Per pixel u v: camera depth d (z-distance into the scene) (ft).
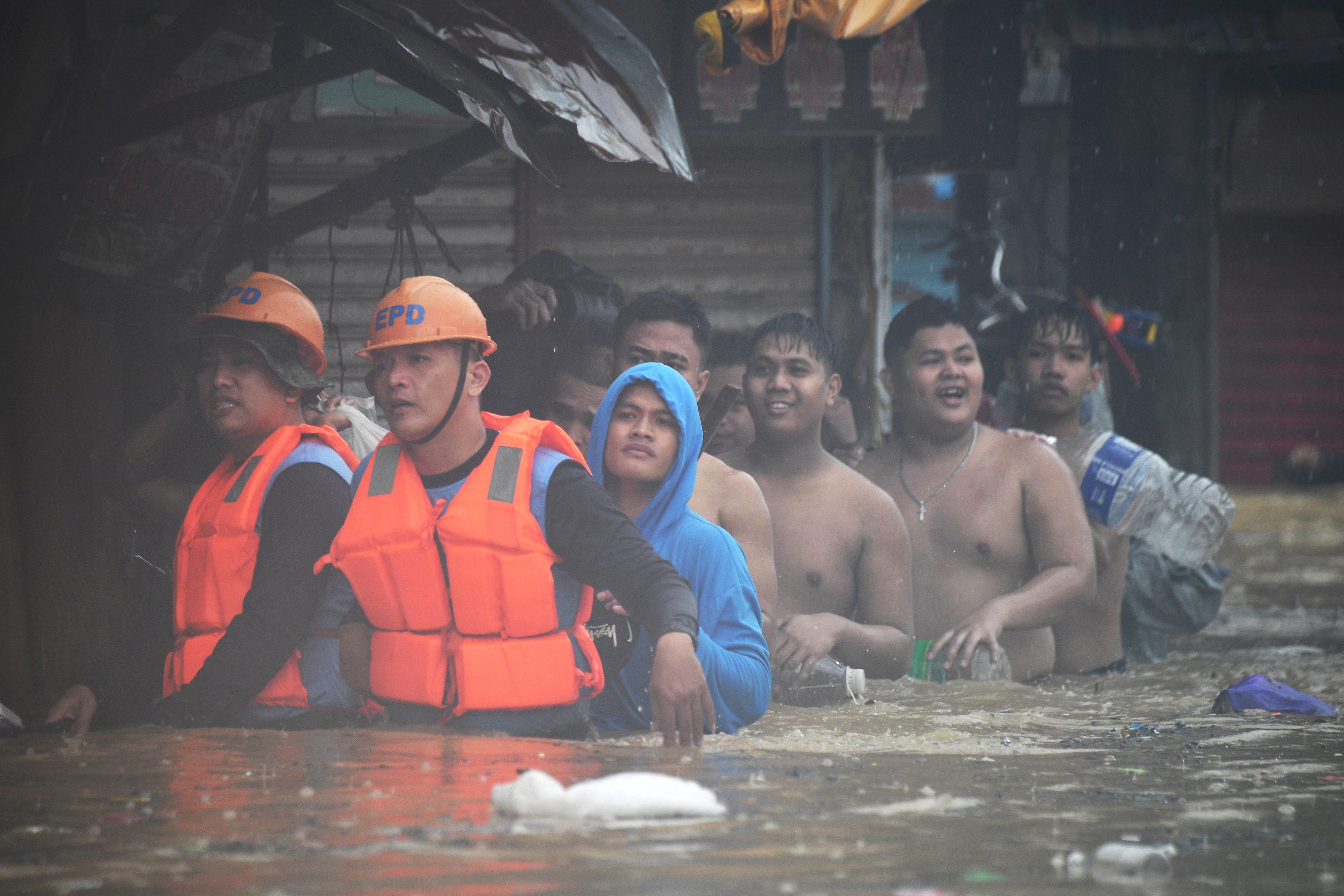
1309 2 121.90
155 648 64.13
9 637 58.59
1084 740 53.93
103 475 61.77
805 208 114.52
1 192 59.36
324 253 101.35
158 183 65.00
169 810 38.22
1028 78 153.38
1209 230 134.41
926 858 34.04
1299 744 53.11
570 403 73.56
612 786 38.17
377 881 31.19
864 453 84.89
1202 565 88.53
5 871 32.17
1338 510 282.77
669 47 107.45
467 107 56.29
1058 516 76.69
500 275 106.11
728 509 63.82
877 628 68.44
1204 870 33.71
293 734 50.16
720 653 54.08
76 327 62.13
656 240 112.16
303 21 59.67
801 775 44.27
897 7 90.07
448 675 51.37
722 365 81.92
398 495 51.31
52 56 61.31
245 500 53.36
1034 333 84.58
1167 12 120.88
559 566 51.11
